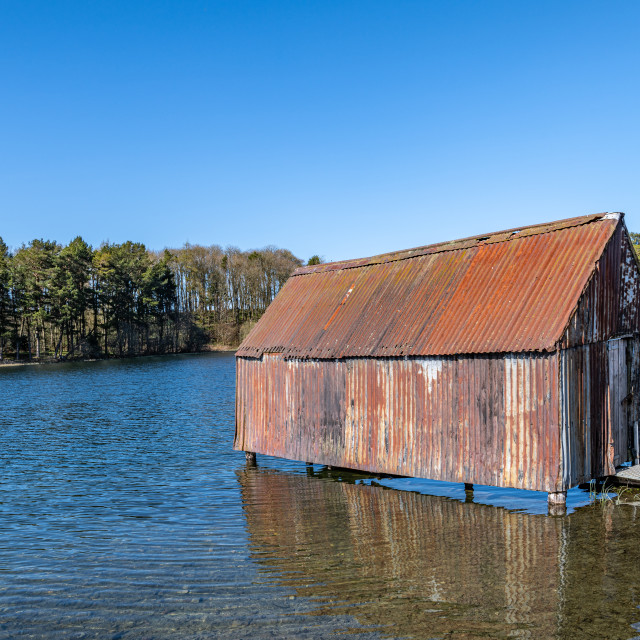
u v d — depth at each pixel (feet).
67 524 46.06
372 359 55.67
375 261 66.90
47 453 76.18
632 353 51.52
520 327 46.29
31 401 131.64
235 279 399.44
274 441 65.72
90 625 28.48
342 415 58.34
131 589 32.68
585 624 27.40
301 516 47.24
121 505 51.80
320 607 30.01
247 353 69.00
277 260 407.64
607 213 49.47
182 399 135.64
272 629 27.78
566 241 50.47
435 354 49.93
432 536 40.86
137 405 125.08
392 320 56.90
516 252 53.67
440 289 56.29
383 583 32.83
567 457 43.70
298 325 66.44
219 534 42.83
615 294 49.60
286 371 64.69
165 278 357.20
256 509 49.85
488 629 27.25
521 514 45.39
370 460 55.57
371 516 46.68
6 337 265.13
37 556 38.47
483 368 47.34
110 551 39.29
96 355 295.48
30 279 259.80
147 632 27.68
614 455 48.80
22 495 55.77
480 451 47.34
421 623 28.02
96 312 298.56
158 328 343.87
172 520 46.85
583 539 38.83
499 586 31.83
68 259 281.54
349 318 61.57
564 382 43.70
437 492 53.88
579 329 45.39
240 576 34.37
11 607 30.55
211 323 394.32
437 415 50.37
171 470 66.23
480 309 50.80
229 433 91.40
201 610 29.91
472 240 58.75
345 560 36.70
